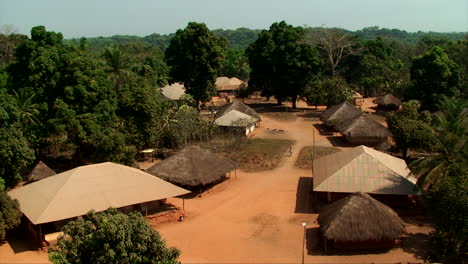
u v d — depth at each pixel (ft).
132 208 119.65
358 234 95.96
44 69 152.76
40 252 101.50
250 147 192.85
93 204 107.45
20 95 149.79
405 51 458.09
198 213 124.16
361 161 125.59
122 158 150.71
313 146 192.75
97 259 63.46
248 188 143.54
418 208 120.37
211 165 140.36
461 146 111.65
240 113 219.00
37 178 140.56
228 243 105.50
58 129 145.28
